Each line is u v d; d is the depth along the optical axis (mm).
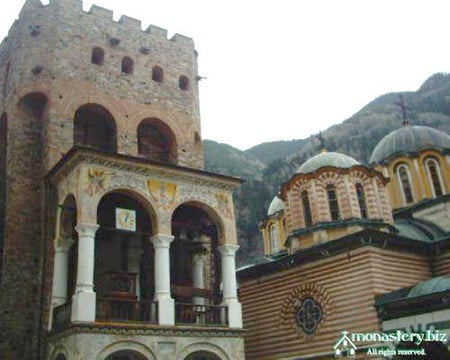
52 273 27875
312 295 33156
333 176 37594
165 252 27078
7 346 26719
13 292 27859
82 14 35656
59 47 33531
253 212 123750
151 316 25781
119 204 30656
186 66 39375
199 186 29750
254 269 36812
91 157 26422
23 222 29656
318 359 31609
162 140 36875
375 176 38156
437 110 159625
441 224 38594
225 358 26641
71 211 28484
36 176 31203
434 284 27312
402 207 42812
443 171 42250
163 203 28000
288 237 38438
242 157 174250
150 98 36125
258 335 35781
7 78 36781
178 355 25312
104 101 33844
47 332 26281
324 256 33062
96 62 35188
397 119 154875
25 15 35344
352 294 30844
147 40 38062
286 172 136875
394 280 31125
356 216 36125
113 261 30922
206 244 33594
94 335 23547
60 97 32188
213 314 28078
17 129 31922
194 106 38438
